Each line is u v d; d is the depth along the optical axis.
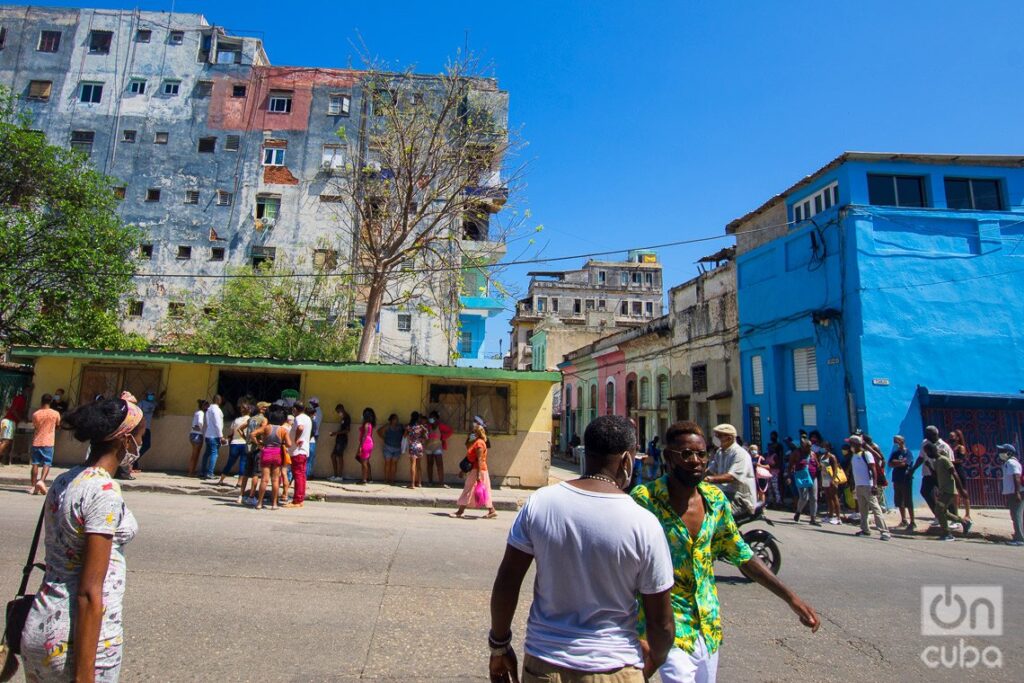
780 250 19.45
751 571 3.28
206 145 35.19
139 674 4.20
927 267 16.77
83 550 2.47
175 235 33.84
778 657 5.06
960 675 4.82
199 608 5.51
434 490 14.79
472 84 25.08
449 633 5.27
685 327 25.14
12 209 23.02
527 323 63.84
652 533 2.37
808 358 18.47
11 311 21.80
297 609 5.64
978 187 17.80
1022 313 16.88
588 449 2.61
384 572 7.01
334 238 33.94
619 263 68.25
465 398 16.75
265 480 11.32
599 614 2.32
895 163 17.48
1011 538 12.02
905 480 13.09
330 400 16.58
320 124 35.56
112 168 34.47
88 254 22.86
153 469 15.78
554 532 2.38
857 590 7.33
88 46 35.91
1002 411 16.27
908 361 16.23
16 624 2.52
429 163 23.81
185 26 36.50
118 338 24.58
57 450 15.81
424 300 33.25
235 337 28.12
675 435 3.28
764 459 16.00
